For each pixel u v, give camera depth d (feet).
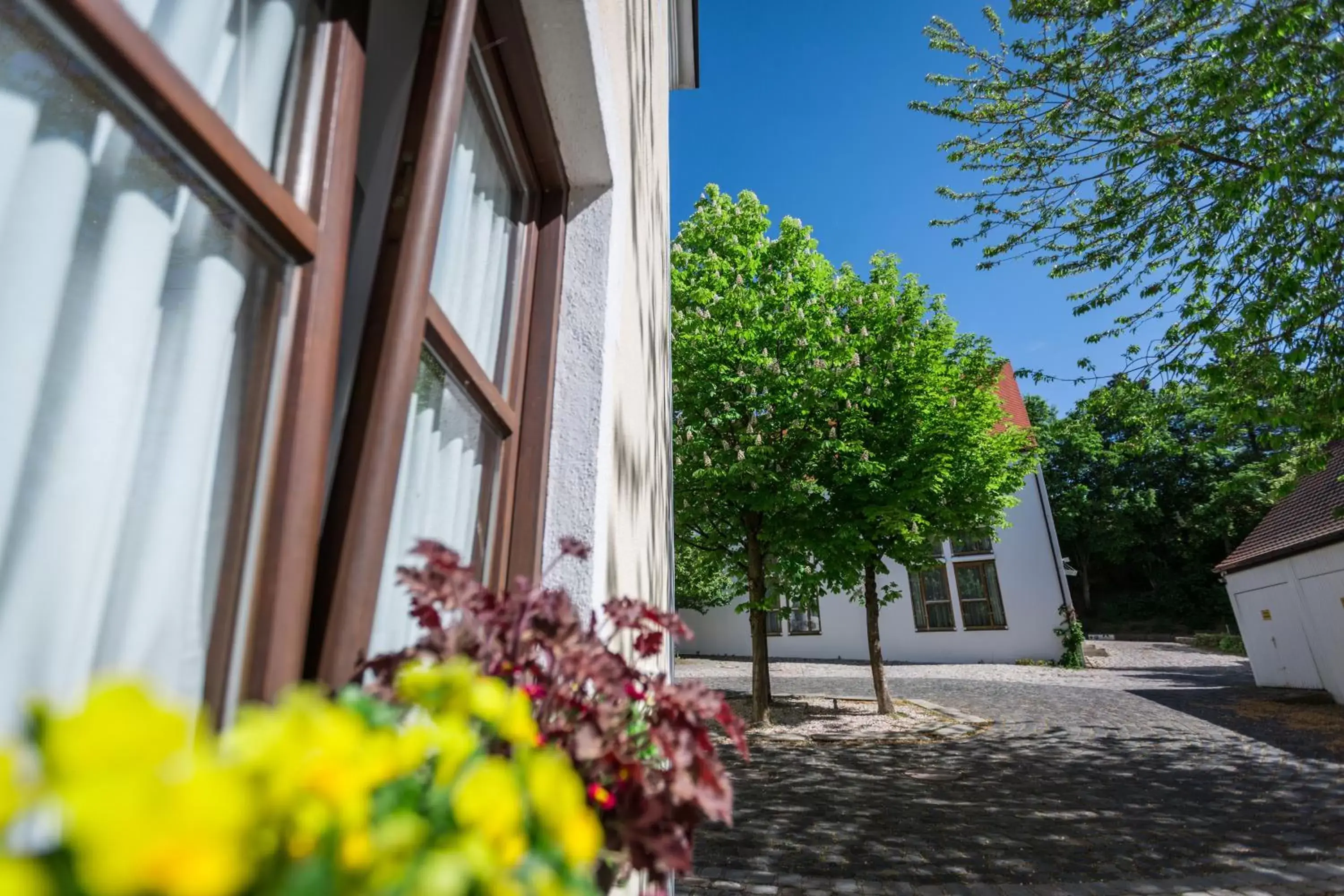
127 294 2.28
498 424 5.36
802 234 40.24
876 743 32.58
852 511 36.94
